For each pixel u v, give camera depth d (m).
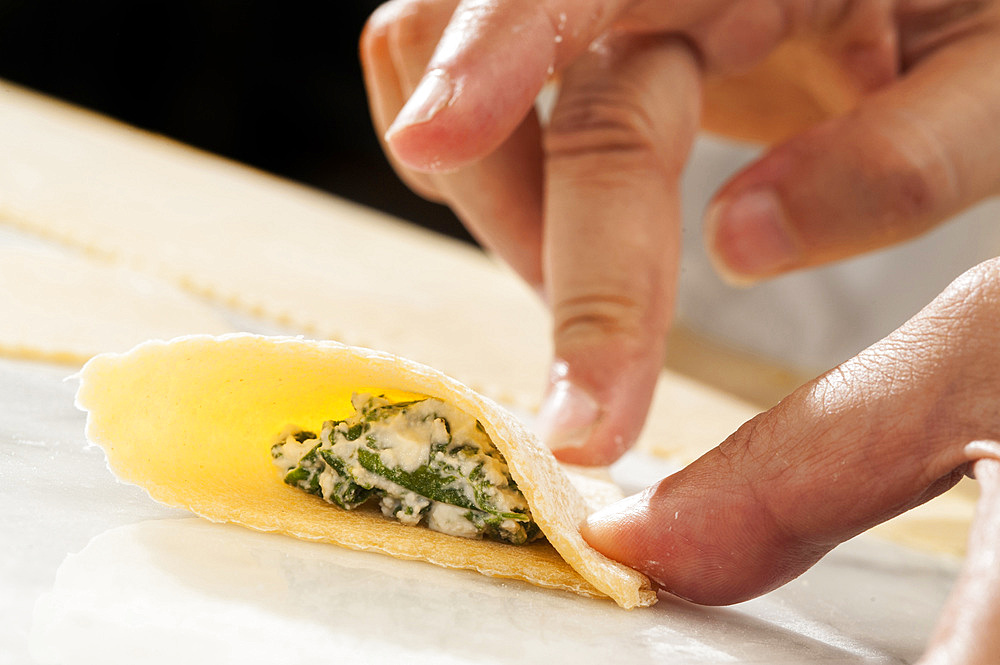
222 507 0.24
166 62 0.75
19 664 0.20
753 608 0.26
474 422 0.25
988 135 0.32
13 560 0.23
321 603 0.23
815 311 0.57
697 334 0.60
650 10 0.30
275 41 0.75
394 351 0.35
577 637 0.23
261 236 0.42
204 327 0.33
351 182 0.76
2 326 0.31
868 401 0.24
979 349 0.23
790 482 0.24
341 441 0.25
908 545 0.31
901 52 0.33
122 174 0.46
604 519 0.25
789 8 0.32
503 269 0.49
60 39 0.73
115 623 0.22
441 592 0.24
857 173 0.31
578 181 0.30
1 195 0.39
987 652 0.21
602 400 0.29
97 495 0.25
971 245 0.54
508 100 0.26
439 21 0.31
